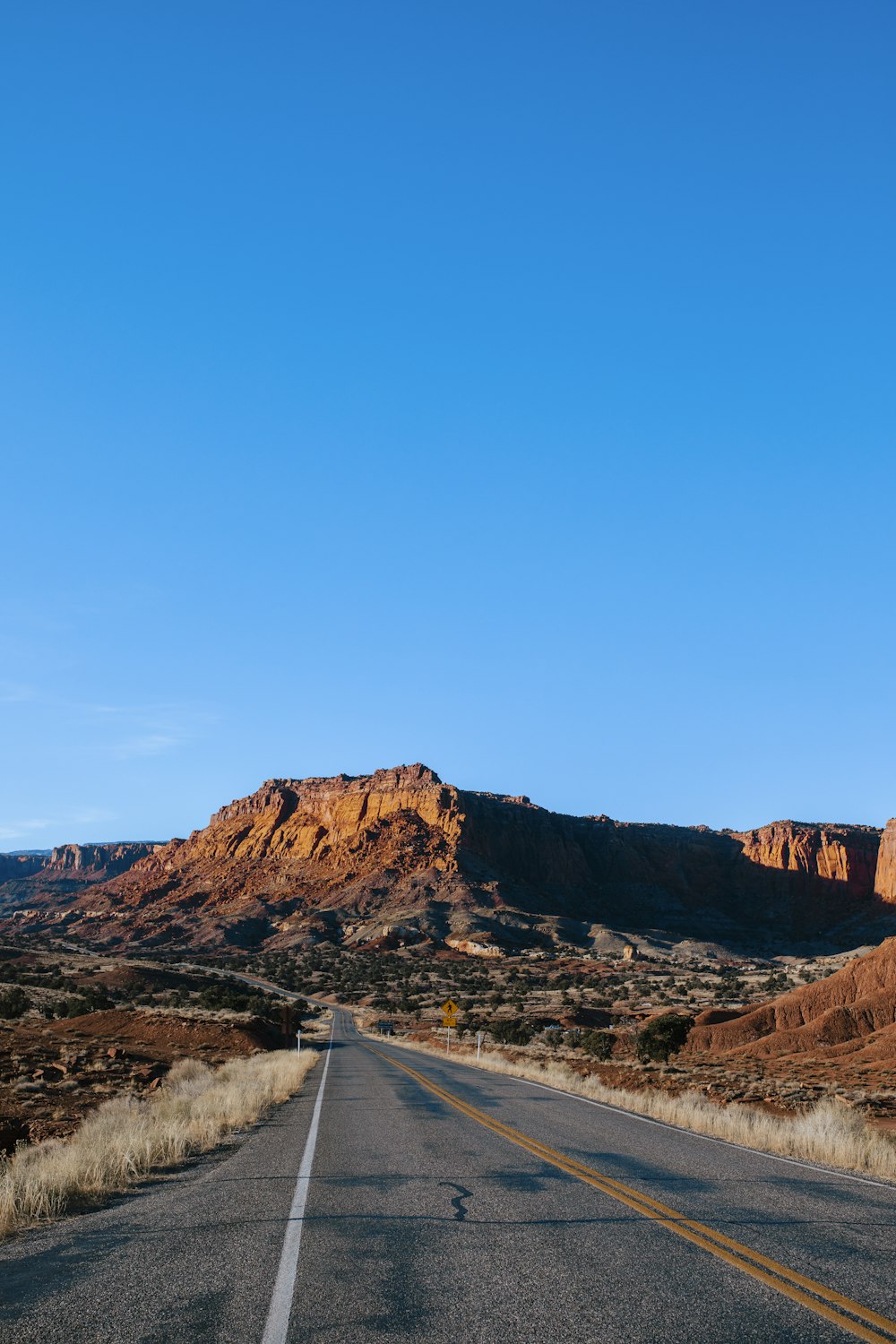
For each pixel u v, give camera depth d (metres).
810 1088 29.92
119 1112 20.42
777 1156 13.84
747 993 139.62
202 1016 66.25
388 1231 8.52
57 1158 12.85
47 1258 7.83
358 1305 6.31
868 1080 33.59
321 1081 31.61
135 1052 44.25
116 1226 9.09
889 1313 6.06
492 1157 13.37
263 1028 63.06
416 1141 15.46
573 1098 24.12
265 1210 9.68
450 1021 54.62
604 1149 14.16
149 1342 5.60
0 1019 59.38
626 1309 6.15
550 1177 11.41
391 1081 30.97
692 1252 7.63
